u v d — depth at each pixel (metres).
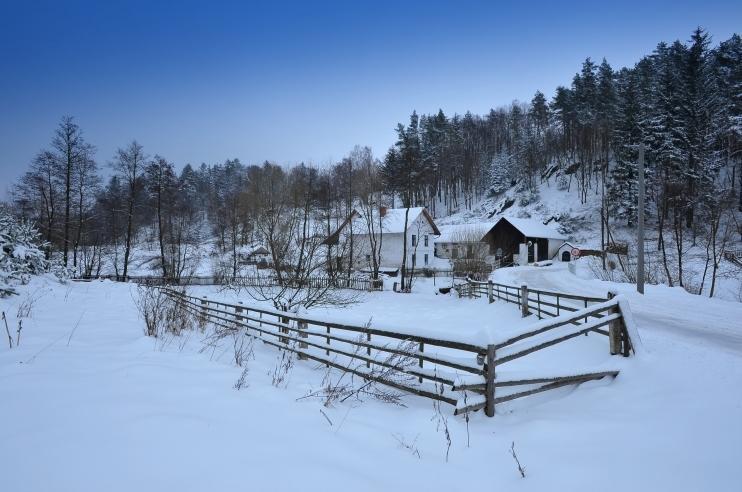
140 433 3.36
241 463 3.04
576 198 66.75
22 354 5.98
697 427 4.11
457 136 94.94
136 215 44.94
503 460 3.74
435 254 59.59
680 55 60.72
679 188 39.00
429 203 89.50
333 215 41.25
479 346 4.76
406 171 50.81
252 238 43.22
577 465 3.61
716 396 4.70
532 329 5.27
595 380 5.71
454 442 4.09
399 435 4.21
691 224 42.47
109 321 10.62
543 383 5.21
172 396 4.41
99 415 3.66
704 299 16.34
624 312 6.46
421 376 5.25
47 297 14.84
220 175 109.00
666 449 3.79
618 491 3.21
